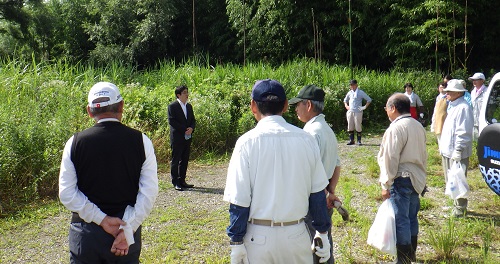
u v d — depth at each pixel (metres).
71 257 3.24
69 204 3.10
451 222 5.96
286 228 3.04
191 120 8.38
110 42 28.72
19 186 7.58
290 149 3.06
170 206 7.34
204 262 5.30
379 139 14.06
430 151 11.08
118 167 3.19
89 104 3.28
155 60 28.88
